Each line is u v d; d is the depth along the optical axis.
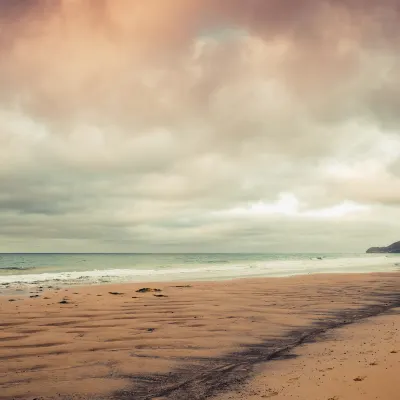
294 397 6.26
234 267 53.38
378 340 10.00
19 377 7.88
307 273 39.66
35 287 25.03
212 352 9.64
